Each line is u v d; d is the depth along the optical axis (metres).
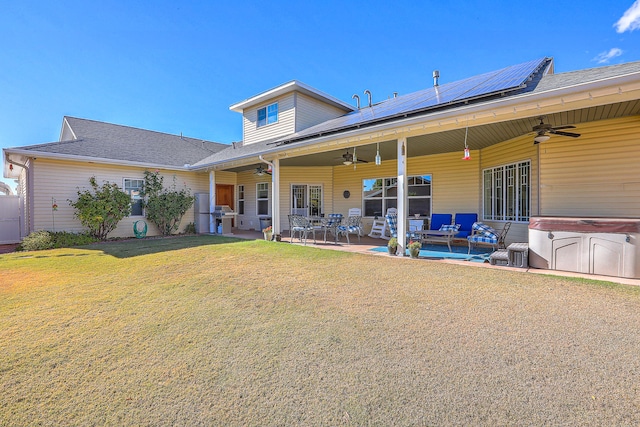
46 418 1.80
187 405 1.91
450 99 5.71
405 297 3.87
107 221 9.80
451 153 9.30
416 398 1.94
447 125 5.60
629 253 4.46
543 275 4.74
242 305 3.70
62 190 9.45
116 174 10.57
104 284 4.64
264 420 1.77
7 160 8.81
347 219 11.01
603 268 4.65
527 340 2.67
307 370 2.29
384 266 5.62
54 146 9.89
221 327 3.07
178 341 2.78
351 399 1.95
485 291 4.02
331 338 2.79
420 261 6.03
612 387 2.01
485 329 2.91
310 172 12.55
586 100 4.25
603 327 2.89
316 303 3.73
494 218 8.20
